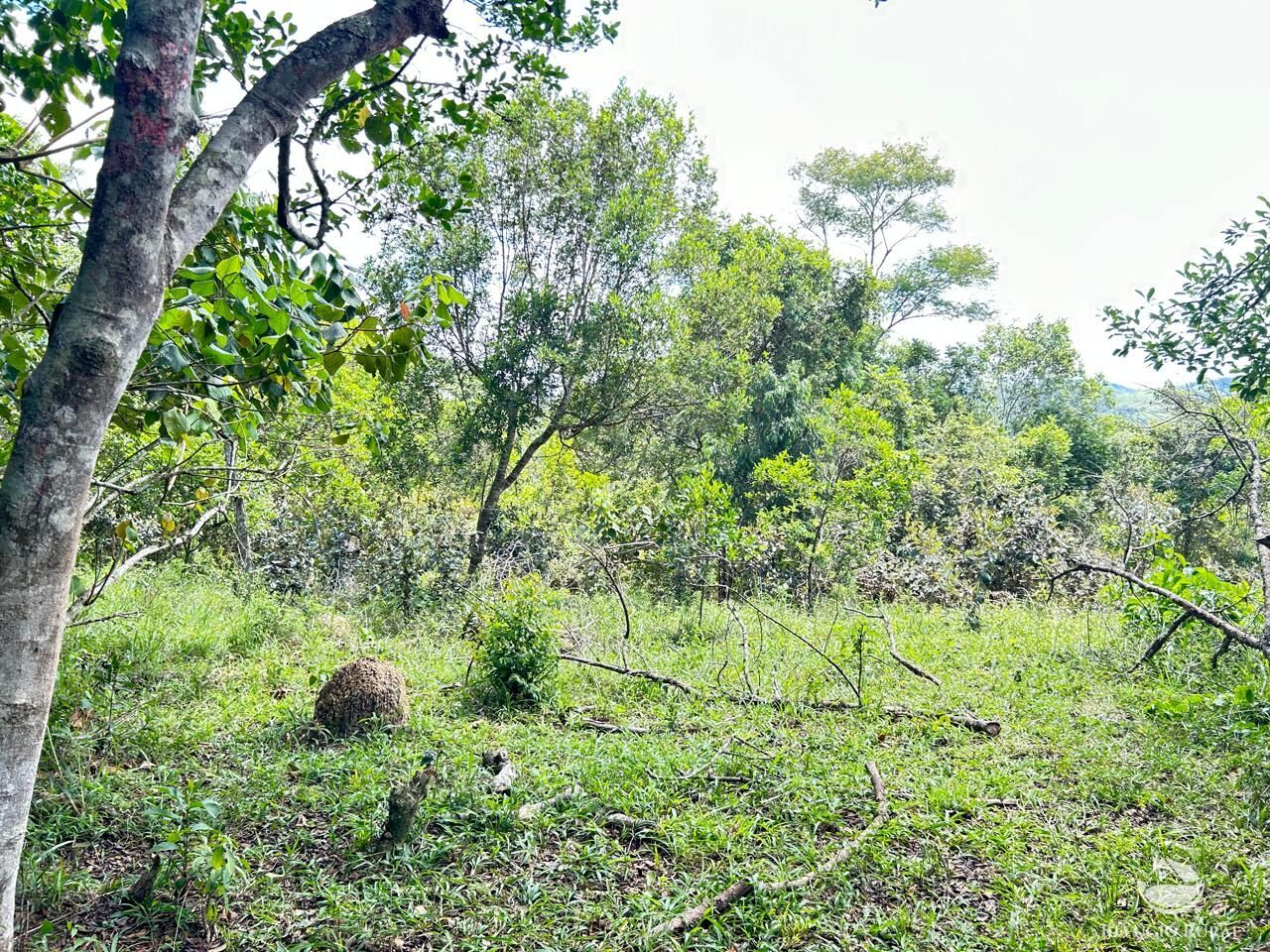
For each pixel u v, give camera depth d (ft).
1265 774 16.76
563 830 15.26
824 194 117.19
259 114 7.96
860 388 75.05
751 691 24.53
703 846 14.78
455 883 13.53
